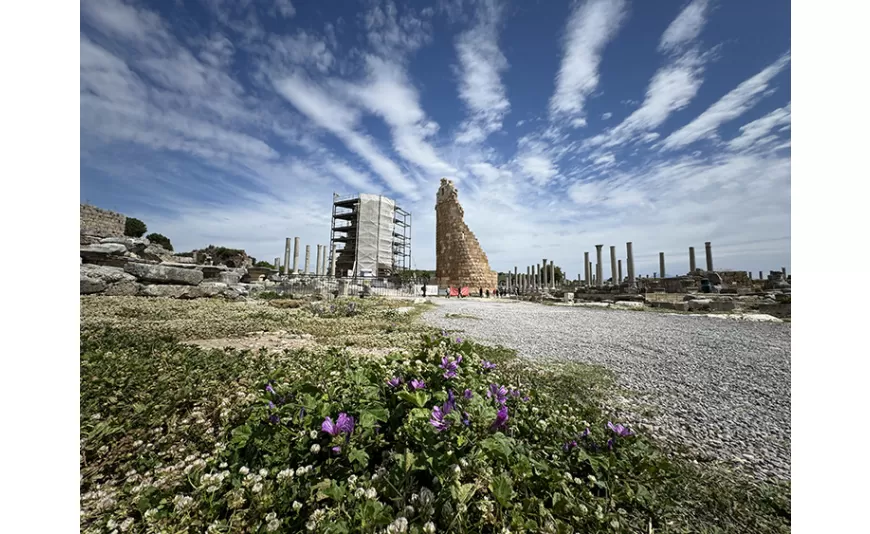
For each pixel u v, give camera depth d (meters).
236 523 1.49
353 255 40.47
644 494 1.83
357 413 2.06
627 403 3.77
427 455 1.65
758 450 2.77
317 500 1.54
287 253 38.28
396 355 3.19
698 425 3.26
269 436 1.94
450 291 32.66
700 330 9.95
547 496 1.67
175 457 2.20
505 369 4.65
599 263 35.88
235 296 14.61
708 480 2.21
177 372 3.54
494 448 1.72
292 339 6.48
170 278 12.84
